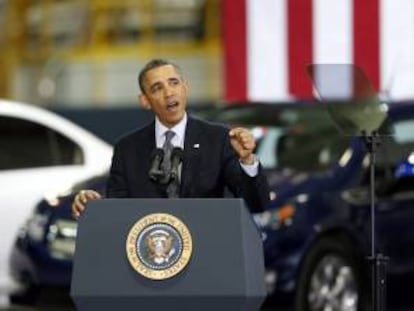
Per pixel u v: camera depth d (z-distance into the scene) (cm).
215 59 4459
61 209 2584
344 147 2572
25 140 2909
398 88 2717
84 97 4644
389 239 2483
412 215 2502
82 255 1362
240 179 1481
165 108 1502
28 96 4731
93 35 4662
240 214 1357
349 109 1759
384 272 1612
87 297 1358
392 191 2494
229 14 2769
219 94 4422
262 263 1409
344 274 2478
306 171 2609
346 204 2481
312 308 2450
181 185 1508
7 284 2670
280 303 2441
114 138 3912
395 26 2714
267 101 2808
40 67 4725
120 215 1365
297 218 2445
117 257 1359
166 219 1359
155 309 1356
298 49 2739
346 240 2488
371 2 2717
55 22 4734
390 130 1744
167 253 1354
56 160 2912
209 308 1354
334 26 2731
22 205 2823
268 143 2716
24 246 2614
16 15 4759
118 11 4625
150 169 1519
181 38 4544
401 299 2525
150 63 1510
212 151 1510
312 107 2747
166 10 4562
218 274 1348
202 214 1359
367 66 2723
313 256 2452
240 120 2794
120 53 4600
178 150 1513
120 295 1355
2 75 4753
